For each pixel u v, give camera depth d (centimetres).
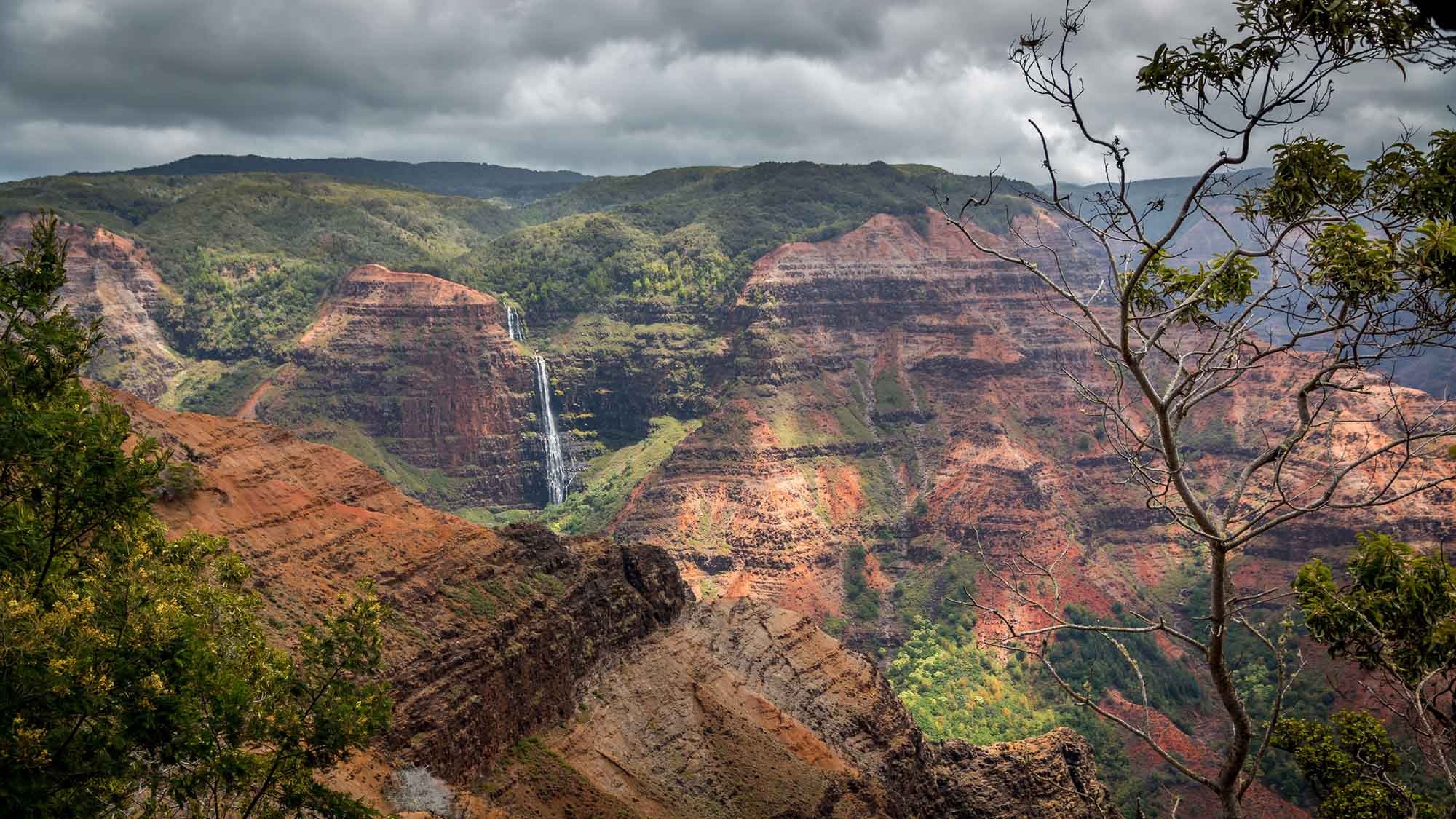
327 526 8600
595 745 9188
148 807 4003
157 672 3859
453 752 7712
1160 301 4075
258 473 8631
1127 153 3269
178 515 7694
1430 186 3684
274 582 7712
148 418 8356
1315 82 3195
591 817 8238
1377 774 5544
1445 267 3491
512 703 8650
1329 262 3612
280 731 4288
